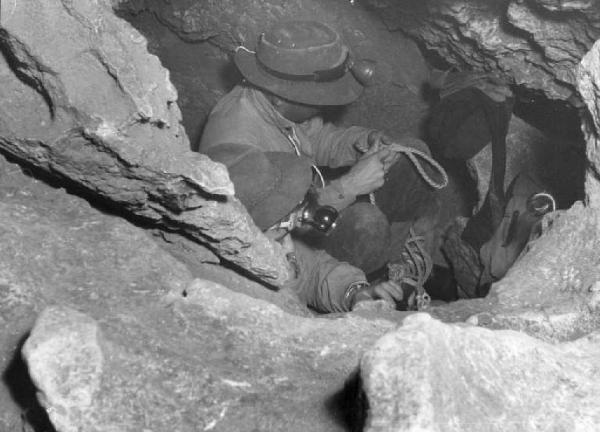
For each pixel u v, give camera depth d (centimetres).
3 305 169
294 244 330
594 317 209
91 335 141
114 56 185
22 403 157
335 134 384
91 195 209
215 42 457
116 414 136
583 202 238
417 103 464
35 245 185
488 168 428
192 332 167
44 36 178
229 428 139
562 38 361
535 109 432
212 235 225
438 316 225
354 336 169
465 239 404
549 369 139
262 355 161
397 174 353
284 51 321
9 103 187
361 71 334
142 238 198
